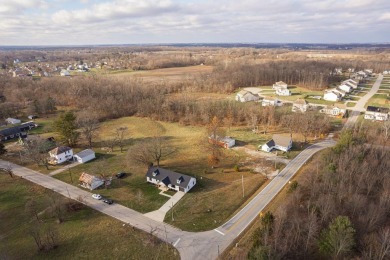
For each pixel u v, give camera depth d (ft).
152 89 522.88
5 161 291.17
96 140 349.41
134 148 279.69
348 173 213.66
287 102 484.74
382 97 500.74
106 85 531.91
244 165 269.64
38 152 290.56
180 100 455.63
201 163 277.23
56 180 250.37
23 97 504.84
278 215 177.78
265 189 225.97
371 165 227.81
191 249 164.55
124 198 219.82
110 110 445.37
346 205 182.50
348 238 144.87
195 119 402.31
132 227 184.24
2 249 170.60
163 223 188.65
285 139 301.63
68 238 177.17
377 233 161.58
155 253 162.50
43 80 597.52
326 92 514.27
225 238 172.76
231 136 346.13
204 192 225.15
